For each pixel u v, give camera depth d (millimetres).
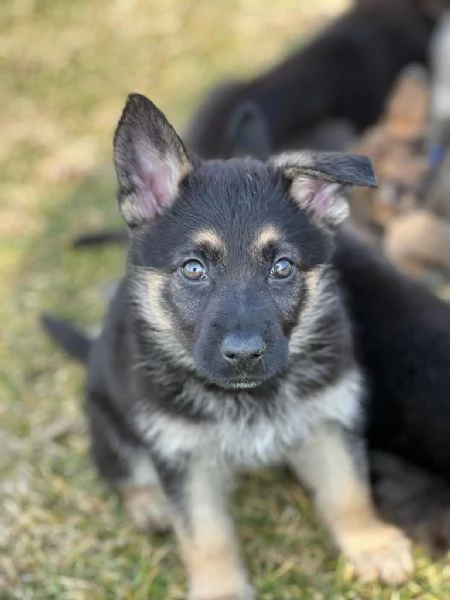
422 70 1204
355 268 745
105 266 1030
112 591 698
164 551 724
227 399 659
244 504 753
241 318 599
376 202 993
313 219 650
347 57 1247
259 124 942
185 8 1564
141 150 643
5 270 1037
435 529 678
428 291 744
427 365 687
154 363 663
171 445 665
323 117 1230
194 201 634
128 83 1408
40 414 849
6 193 1176
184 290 633
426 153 989
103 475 757
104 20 1535
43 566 716
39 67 1440
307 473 712
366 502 690
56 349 918
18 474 790
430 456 685
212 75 1400
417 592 671
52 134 1302
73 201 1146
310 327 656
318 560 706
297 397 665
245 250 618
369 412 711
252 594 684
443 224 943
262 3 1583
